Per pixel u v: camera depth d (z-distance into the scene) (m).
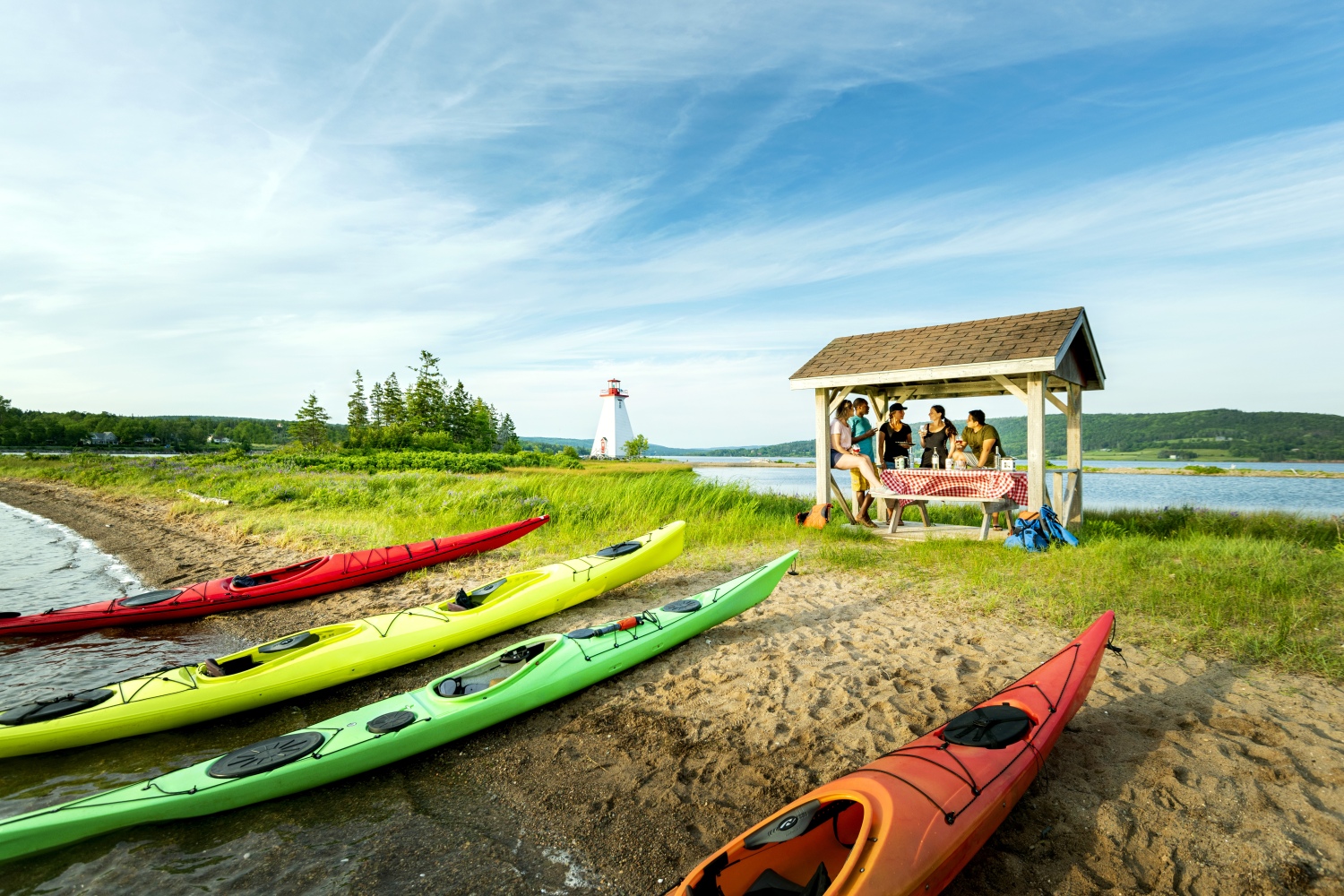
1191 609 5.94
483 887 3.28
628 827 3.68
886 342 11.83
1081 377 11.67
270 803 4.01
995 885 2.96
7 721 4.61
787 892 2.62
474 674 5.13
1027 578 7.45
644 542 8.04
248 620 7.89
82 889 3.32
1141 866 2.99
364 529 12.92
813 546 10.12
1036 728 3.53
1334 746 3.71
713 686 5.28
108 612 7.56
